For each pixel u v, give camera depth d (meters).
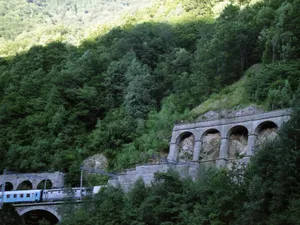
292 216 47.94
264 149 56.44
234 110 78.94
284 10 84.44
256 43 91.19
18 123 106.12
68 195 78.38
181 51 107.38
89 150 96.69
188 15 132.62
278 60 81.44
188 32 124.06
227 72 90.25
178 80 100.50
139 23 138.88
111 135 96.12
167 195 63.28
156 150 84.69
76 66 118.31
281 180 51.41
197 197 61.25
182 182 65.12
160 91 104.25
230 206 55.50
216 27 104.81
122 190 73.38
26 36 195.62
